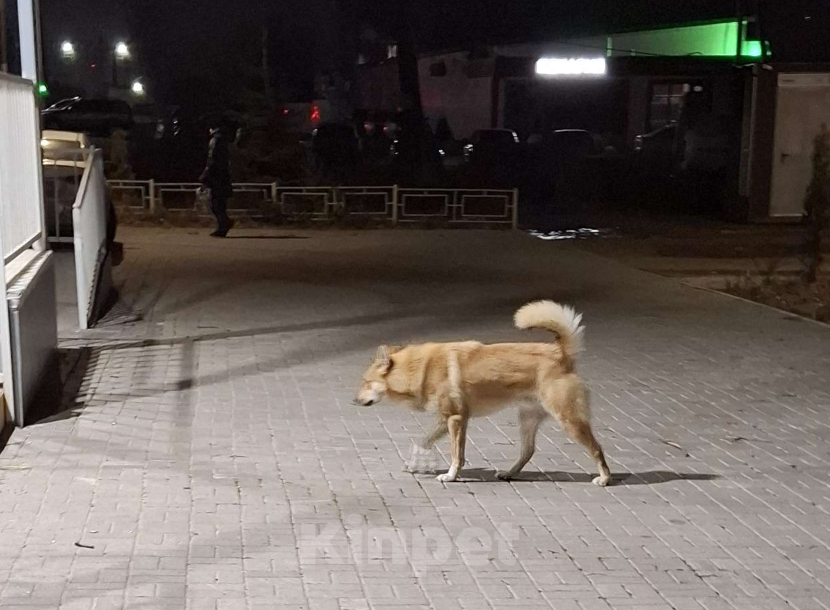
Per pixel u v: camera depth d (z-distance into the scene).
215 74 34.03
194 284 14.75
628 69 30.25
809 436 7.79
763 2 29.55
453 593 4.87
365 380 6.52
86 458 6.73
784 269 17.92
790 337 11.62
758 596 4.92
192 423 7.64
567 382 6.33
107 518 5.68
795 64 24.97
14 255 7.70
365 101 43.25
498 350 6.45
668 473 6.80
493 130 31.53
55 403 8.09
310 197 24.28
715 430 7.89
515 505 6.09
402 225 23.67
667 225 25.17
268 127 26.98
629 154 31.64
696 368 10.02
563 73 31.62
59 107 33.19
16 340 7.31
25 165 8.48
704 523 5.88
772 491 6.48
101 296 12.17
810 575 5.18
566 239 22.44
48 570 4.98
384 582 4.97
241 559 5.18
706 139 28.36
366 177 28.03
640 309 13.35
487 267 17.25
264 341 10.77
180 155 30.16
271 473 6.54
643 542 5.56
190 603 4.68
